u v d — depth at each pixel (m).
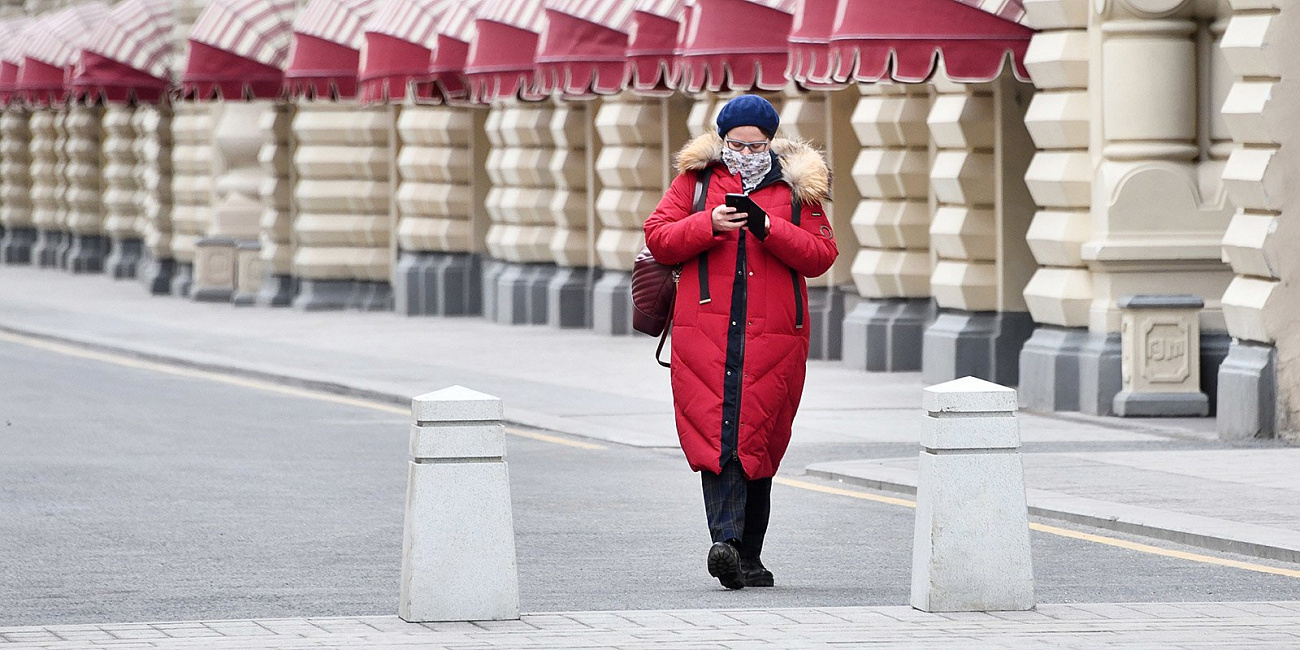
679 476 36.09
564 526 29.94
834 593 23.98
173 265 101.81
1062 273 45.31
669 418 45.41
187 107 98.44
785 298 23.56
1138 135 43.59
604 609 22.86
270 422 45.59
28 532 29.30
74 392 52.47
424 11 72.19
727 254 23.48
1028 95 49.75
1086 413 44.47
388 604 23.41
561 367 57.84
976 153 50.34
